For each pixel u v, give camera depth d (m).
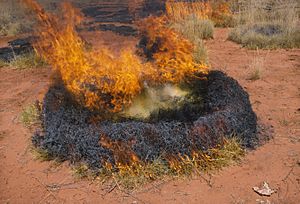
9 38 10.13
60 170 3.82
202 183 3.51
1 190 3.62
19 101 5.67
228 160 3.74
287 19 9.21
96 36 9.13
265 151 3.96
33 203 3.41
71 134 3.89
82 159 3.80
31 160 4.04
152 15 11.00
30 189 3.59
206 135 3.78
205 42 8.70
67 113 4.22
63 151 3.95
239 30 8.92
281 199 3.28
